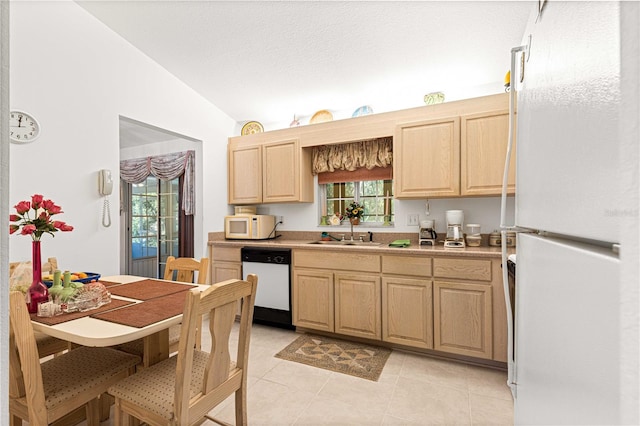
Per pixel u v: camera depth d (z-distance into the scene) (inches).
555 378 17.3
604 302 11.3
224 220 153.6
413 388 84.4
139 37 108.8
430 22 92.0
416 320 103.0
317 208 147.2
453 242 109.6
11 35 82.7
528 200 25.3
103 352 65.1
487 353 93.6
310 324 121.2
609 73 10.9
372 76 120.7
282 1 91.0
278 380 88.4
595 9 12.2
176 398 47.2
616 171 10.3
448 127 108.9
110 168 105.0
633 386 9.3
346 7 90.7
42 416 48.8
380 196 140.4
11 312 47.3
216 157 149.9
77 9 96.3
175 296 69.6
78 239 96.3
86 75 98.7
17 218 61.5
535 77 23.1
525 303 26.1
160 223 190.5
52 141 90.5
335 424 70.4
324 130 133.2
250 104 147.3
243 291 56.2
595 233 12.2
